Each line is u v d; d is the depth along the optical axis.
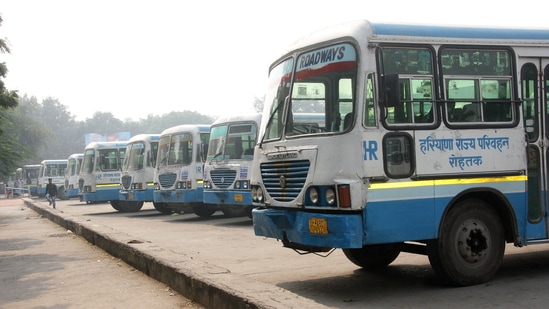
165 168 18.81
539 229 7.12
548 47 7.35
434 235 6.49
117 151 26.44
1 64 14.76
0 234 17.03
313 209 6.57
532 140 7.20
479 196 6.91
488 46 7.04
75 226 15.58
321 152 6.48
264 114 7.89
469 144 6.77
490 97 7.00
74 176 37.69
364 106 6.31
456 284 6.70
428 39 6.72
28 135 56.62
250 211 15.42
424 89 6.66
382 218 6.24
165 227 15.96
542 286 6.63
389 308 5.90
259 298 5.15
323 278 7.62
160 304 6.63
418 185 6.44
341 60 6.58
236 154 15.45
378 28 6.52
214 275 6.57
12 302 7.18
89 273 9.00
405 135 6.47
